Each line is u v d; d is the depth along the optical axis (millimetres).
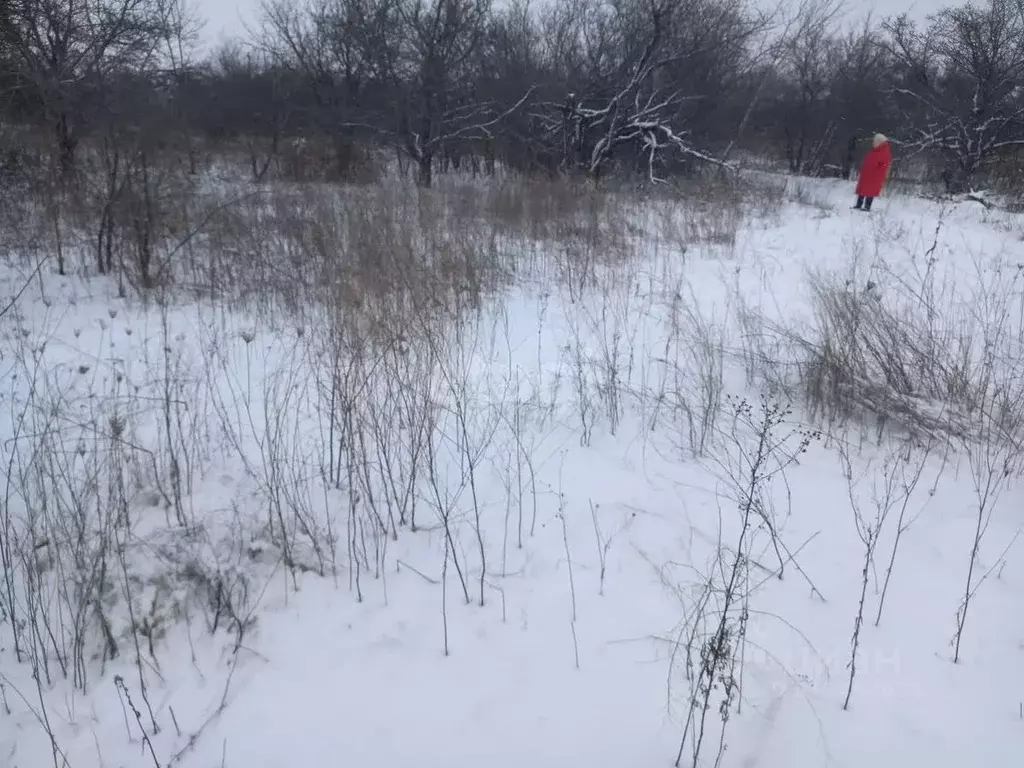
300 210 9109
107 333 6090
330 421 4469
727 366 6207
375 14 15383
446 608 3559
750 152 20188
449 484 4426
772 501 4461
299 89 15867
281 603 3547
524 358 6094
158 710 2986
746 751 2857
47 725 2707
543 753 2832
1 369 5180
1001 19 17078
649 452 4926
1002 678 3234
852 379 5492
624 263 8742
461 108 15133
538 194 10961
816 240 11172
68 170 8250
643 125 14562
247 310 6672
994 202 15250
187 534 3697
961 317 7207
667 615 3521
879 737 2938
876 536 3816
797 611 3592
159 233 7707
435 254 7434
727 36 16484
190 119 13906
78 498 3756
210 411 4801
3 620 3330
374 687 3115
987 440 5062
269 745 2844
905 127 19016
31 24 9383
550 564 3855
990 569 3932
